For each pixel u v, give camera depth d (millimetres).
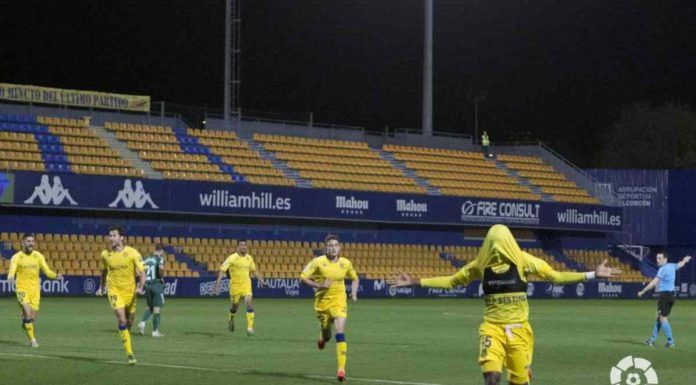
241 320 43219
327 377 22703
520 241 82750
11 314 44219
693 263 88375
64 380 21156
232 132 78125
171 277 63750
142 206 64562
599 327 43500
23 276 29484
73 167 66438
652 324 46312
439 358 27734
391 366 25438
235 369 24078
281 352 28969
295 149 79250
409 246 76938
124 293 25672
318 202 71188
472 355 28750
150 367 24000
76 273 61656
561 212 81812
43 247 62156
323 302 23250
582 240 85938
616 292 83438
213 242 68812
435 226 78750
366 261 73562
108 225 65688
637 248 88688
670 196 88688
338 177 77625
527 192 85000
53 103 70938
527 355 14672
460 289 76188
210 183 67062
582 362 27375
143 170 69375
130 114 75125
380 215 73750
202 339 33219
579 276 14719
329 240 23266
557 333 39281
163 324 40062
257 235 71000
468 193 81750
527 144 92125
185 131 75938
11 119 69312
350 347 31250
